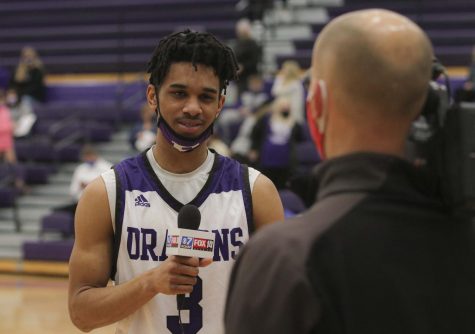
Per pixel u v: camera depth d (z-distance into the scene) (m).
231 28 12.83
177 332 2.09
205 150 2.21
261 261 1.28
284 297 1.23
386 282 1.25
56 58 13.77
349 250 1.26
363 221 1.28
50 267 8.55
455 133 1.31
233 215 2.17
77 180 8.99
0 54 13.94
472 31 12.34
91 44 13.77
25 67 12.04
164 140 2.16
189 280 1.92
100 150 10.47
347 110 1.32
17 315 6.62
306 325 1.21
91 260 2.11
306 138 8.98
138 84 11.87
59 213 8.96
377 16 1.32
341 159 1.34
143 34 13.59
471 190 1.29
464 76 10.83
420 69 1.29
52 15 14.52
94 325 2.08
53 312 6.74
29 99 11.77
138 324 2.11
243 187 2.20
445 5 12.71
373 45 1.28
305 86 1.48
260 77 10.28
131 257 2.13
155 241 2.13
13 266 8.63
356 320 1.23
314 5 13.10
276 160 8.07
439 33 12.26
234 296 1.30
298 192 1.44
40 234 9.19
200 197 2.17
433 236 1.30
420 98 1.31
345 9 12.79
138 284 1.96
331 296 1.23
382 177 1.32
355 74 1.29
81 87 12.23
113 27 14.03
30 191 10.05
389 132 1.33
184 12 13.62
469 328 1.27
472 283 1.29
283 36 12.66
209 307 2.12
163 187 2.16
